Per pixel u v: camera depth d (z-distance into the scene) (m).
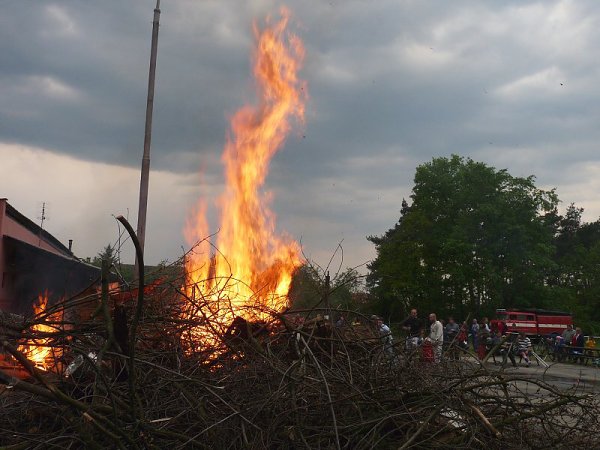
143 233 13.88
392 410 4.97
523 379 5.44
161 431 4.15
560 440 5.17
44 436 4.40
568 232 94.19
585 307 64.44
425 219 53.97
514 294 54.12
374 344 6.11
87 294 6.24
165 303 5.93
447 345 6.31
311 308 6.25
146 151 14.20
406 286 51.03
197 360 5.34
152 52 14.46
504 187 54.38
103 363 4.93
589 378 15.16
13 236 16.55
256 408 4.54
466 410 4.88
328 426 4.62
